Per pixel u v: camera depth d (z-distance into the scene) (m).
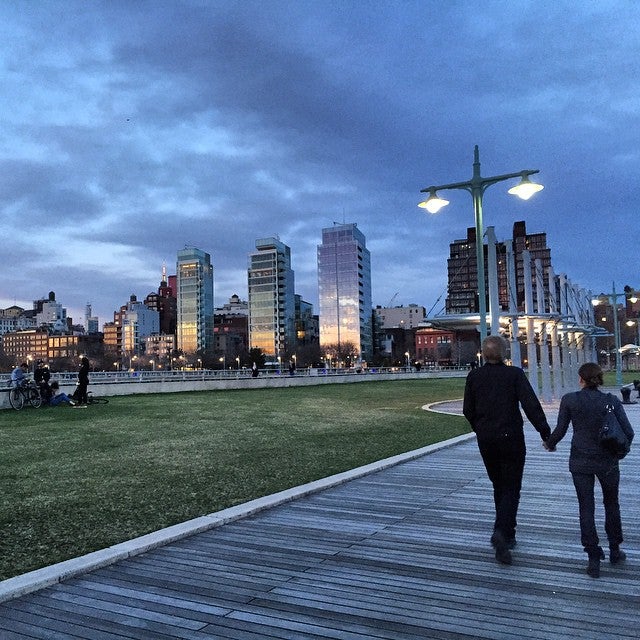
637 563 5.50
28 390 23.56
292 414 21.47
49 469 10.60
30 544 6.22
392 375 59.09
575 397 5.44
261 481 9.49
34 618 4.40
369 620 4.32
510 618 4.33
